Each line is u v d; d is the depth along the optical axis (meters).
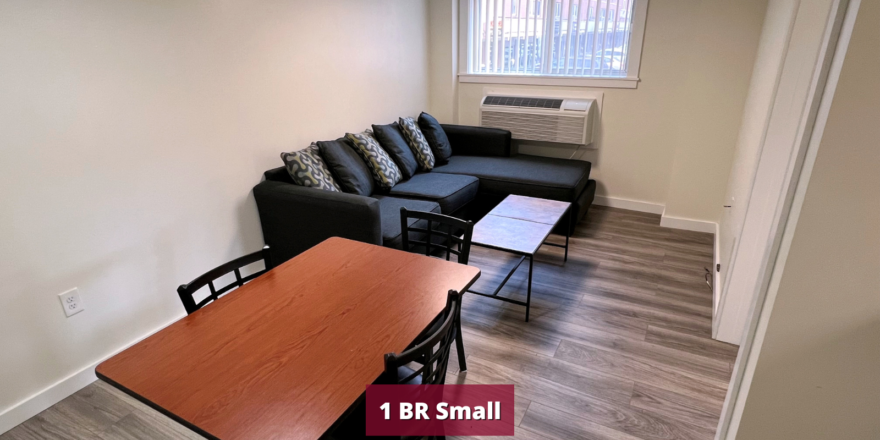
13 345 1.98
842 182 0.96
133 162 2.30
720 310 2.45
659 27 3.82
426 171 4.05
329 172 3.22
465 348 2.46
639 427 1.96
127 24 2.17
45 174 1.98
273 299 1.63
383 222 3.02
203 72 2.56
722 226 3.46
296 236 2.96
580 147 4.48
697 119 3.65
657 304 2.85
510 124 4.55
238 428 1.09
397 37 4.18
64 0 1.94
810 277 1.05
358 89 3.81
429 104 4.92
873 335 1.04
